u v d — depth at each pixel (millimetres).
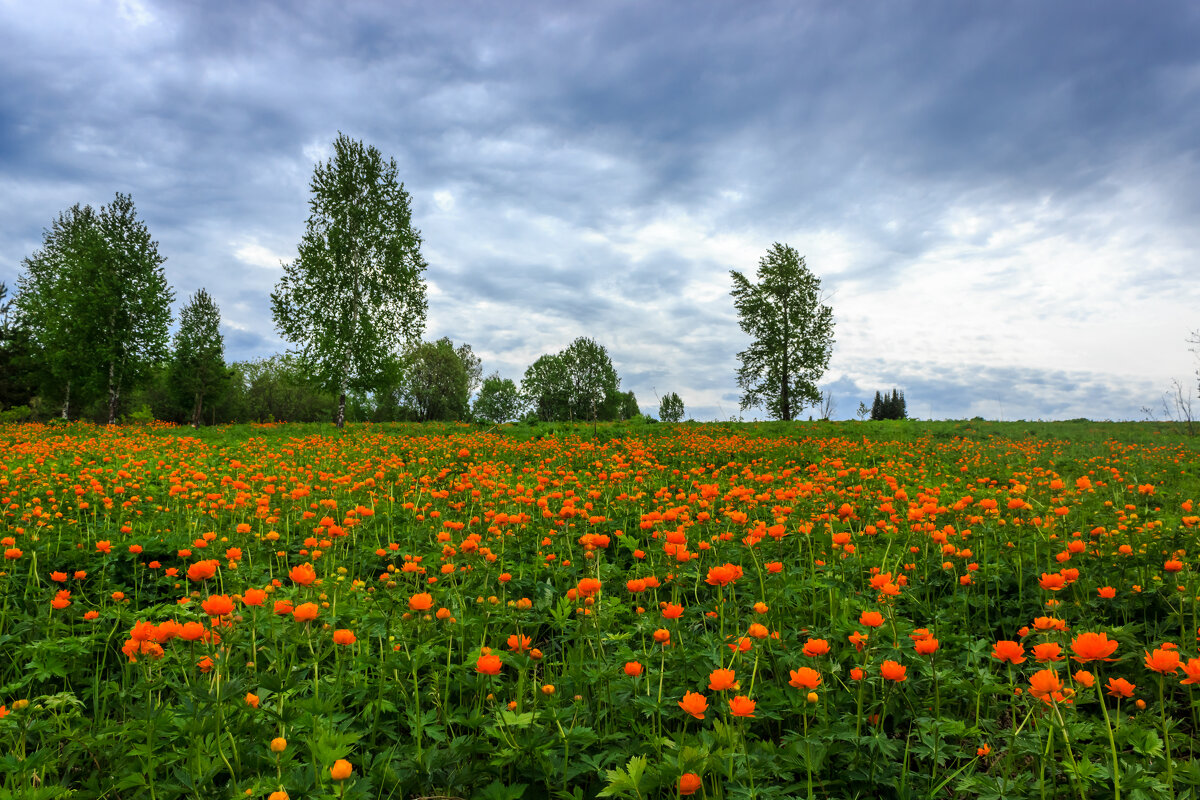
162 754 2494
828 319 45594
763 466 12406
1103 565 4773
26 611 4508
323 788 2178
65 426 26469
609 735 2660
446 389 67188
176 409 55062
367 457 14375
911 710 2916
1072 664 3270
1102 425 26625
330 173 31781
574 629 3881
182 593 5336
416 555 5656
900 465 12055
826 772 2586
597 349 79375
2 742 2633
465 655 3512
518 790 2238
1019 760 2750
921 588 4891
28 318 41750
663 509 7605
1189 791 2293
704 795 2109
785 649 3391
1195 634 3604
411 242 32844
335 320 30859
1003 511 6398
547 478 9531
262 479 9438
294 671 3100
